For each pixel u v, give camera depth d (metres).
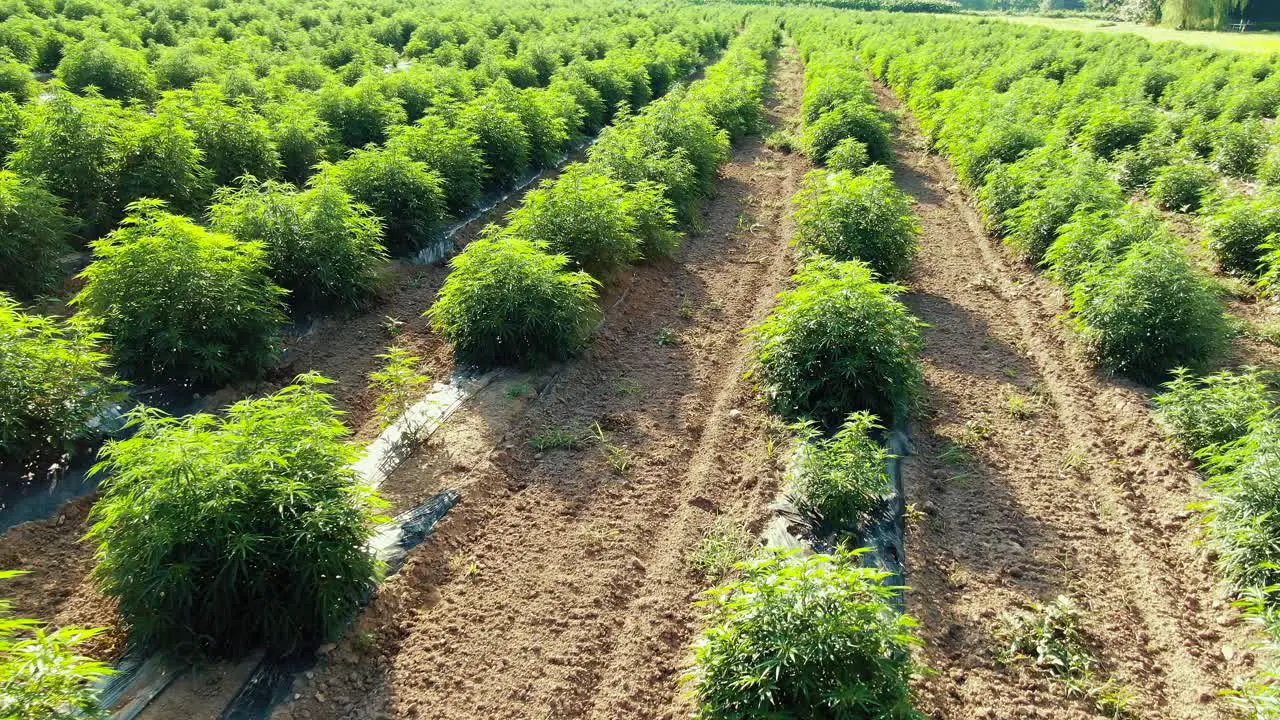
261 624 5.83
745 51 38.88
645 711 5.88
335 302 12.18
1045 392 10.63
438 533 7.49
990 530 7.91
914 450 9.14
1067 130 22.25
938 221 18.23
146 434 6.26
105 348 9.20
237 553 5.55
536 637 6.50
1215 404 8.66
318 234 11.65
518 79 28.12
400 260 14.31
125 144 12.57
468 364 10.73
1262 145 19.06
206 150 14.44
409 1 53.41
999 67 33.12
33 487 7.63
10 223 10.87
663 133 19.16
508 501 8.20
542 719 5.78
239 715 5.52
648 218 14.38
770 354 9.52
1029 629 6.58
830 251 13.61
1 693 4.25
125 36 28.34
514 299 10.30
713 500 8.27
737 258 15.86
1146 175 18.62
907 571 7.20
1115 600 7.01
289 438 6.11
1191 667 6.22
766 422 9.59
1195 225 16.22
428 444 8.90
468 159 16.22
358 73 26.52
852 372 8.72
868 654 4.89
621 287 13.33
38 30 27.28
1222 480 7.47
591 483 8.54
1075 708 5.89
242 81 21.06
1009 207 16.41
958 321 12.96
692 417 9.93
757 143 25.73
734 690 4.99
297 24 38.59
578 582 7.10
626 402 10.30
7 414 7.35
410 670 6.13
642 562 7.42
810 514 7.64
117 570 5.54
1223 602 6.80
